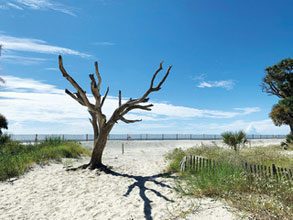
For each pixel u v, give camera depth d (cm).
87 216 607
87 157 1536
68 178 973
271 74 3938
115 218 586
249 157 1247
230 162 938
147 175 1034
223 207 583
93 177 991
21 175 1009
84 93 1137
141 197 725
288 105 3050
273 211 547
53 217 611
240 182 729
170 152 1844
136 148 2691
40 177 985
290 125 3122
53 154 1365
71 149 1537
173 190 768
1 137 1761
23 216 623
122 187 845
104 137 1151
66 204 694
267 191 694
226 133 1858
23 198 750
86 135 3309
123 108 1176
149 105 1217
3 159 1174
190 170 982
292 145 2147
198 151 1639
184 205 623
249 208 566
